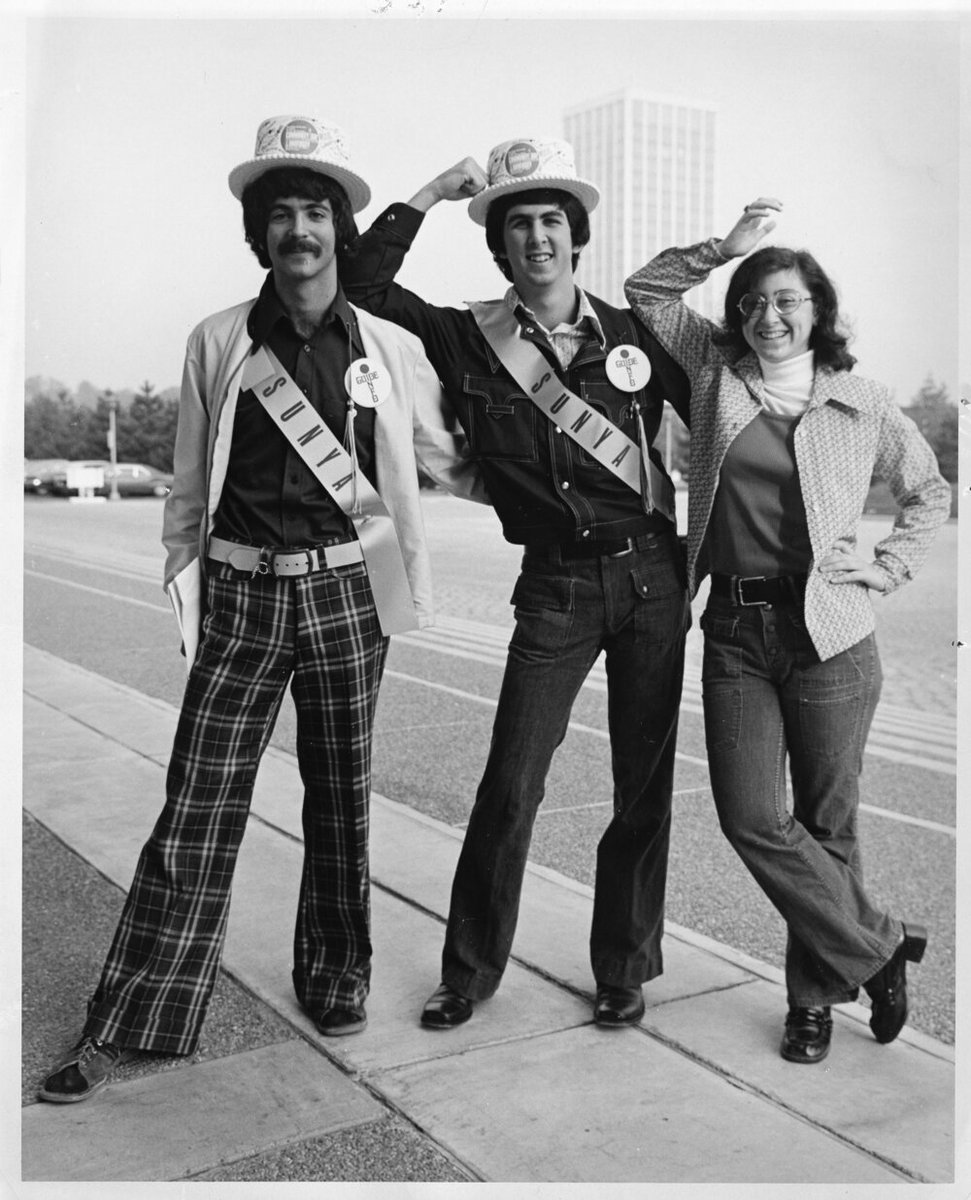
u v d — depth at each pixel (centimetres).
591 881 376
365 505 256
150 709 596
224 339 254
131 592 1020
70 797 453
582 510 259
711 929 346
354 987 271
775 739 254
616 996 276
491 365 262
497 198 263
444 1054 261
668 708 267
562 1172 219
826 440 247
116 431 2134
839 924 255
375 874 367
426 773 491
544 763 269
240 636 254
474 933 273
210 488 253
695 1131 234
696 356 266
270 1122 235
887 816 460
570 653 265
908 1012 286
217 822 259
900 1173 223
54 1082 244
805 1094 249
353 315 256
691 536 260
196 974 259
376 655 262
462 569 1132
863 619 251
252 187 246
